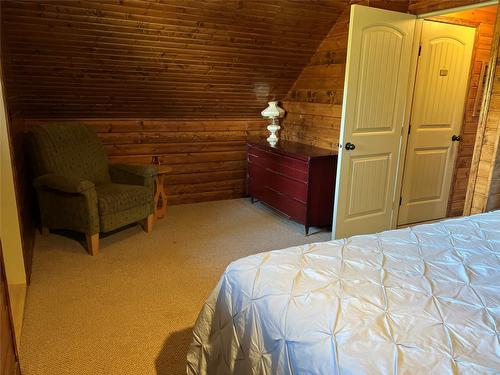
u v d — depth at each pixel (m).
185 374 1.82
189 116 4.33
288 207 3.81
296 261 1.53
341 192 3.22
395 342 1.05
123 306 2.38
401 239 1.78
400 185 3.63
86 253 3.10
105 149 3.75
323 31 3.68
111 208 3.10
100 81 3.48
